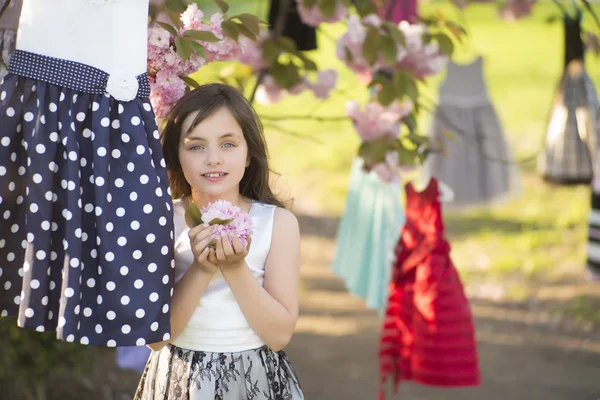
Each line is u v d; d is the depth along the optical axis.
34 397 3.84
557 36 14.83
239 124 2.12
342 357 4.86
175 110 2.13
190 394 2.09
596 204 3.99
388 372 3.45
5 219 1.92
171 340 2.17
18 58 1.88
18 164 1.91
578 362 4.82
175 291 2.05
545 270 6.43
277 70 3.26
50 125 1.87
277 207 2.26
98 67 1.88
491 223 7.55
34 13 1.87
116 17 1.88
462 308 3.27
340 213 7.93
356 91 10.77
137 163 1.90
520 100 11.46
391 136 3.22
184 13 2.29
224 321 2.12
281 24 3.43
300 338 5.16
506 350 5.00
